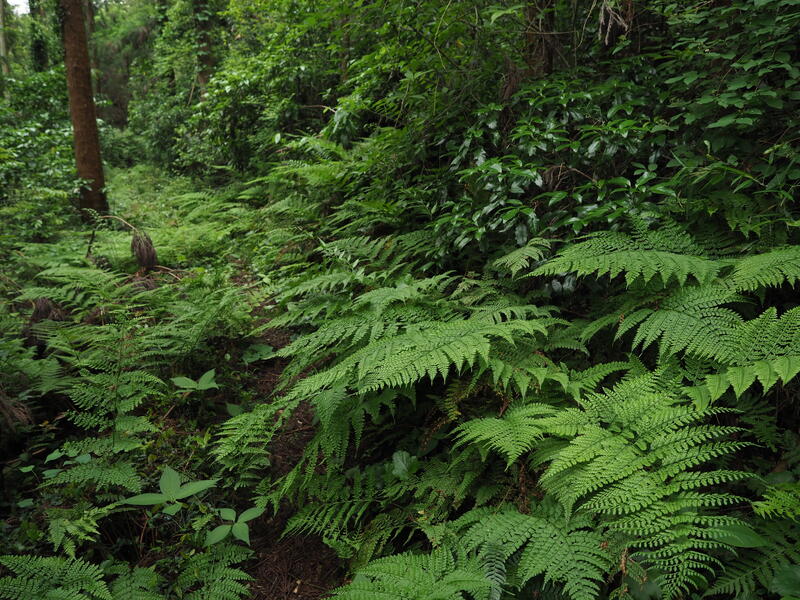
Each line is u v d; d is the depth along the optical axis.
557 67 4.20
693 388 2.34
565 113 3.44
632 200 3.03
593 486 2.06
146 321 4.43
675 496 2.03
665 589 1.80
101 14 24.36
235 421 2.90
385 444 3.18
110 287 4.84
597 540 2.04
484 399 2.90
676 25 3.61
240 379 3.99
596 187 3.20
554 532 2.12
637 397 2.41
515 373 2.61
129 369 3.59
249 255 6.44
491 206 3.29
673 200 3.02
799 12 2.76
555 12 4.26
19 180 8.43
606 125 3.19
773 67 2.72
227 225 7.69
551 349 2.88
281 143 7.48
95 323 4.25
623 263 2.59
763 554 1.98
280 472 3.14
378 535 2.53
